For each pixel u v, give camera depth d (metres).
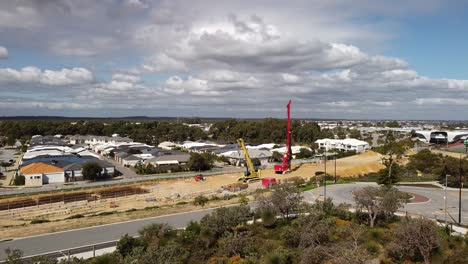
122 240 28.81
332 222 32.38
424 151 78.12
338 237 29.22
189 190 65.75
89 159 89.62
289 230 29.64
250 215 38.50
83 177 77.94
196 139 166.38
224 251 27.55
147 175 83.38
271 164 101.50
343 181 67.06
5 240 34.94
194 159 90.19
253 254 26.11
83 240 34.88
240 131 159.38
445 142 140.88
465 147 110.31
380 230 30.62
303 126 164.50
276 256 24.55
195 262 26.52
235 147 121.94
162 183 72.62
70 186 69.38
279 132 152.50
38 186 70.62
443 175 64.50
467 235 30.31
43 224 41.28
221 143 145.25
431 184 62.62
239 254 27.17
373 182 66.00
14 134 162.62
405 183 63.47
